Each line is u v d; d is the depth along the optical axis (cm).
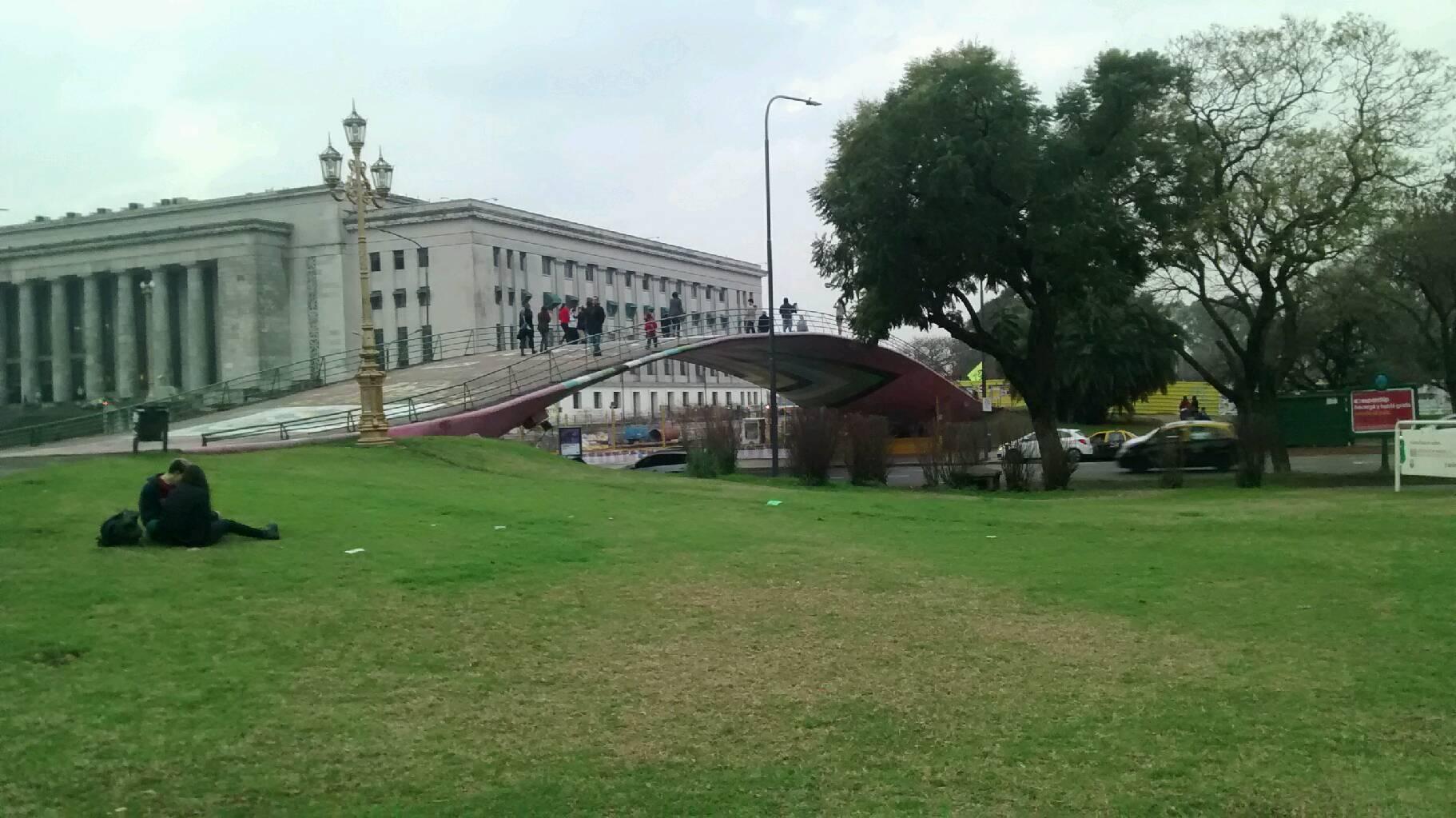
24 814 527
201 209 9000
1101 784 589
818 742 655
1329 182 3119
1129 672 807
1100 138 3456
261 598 945
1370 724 689
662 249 11356
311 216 8781
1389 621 959
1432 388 5662
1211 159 3341
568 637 880
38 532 1201
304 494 1602
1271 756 633
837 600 1046
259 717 673
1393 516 1708
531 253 9481
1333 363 5928
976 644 891
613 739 656
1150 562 1278
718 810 552
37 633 809
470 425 3350
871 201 3431
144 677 735
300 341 8769
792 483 3203
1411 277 3822
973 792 579
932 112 3312
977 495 2762
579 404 8819
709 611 985
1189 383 8675
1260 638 910
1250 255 3341
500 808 549
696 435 3766
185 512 1149
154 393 8538
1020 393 3806
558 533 1370
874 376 6103
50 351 9244
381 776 591
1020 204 3459
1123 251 3444
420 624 896
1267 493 2559
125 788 562
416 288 8788
